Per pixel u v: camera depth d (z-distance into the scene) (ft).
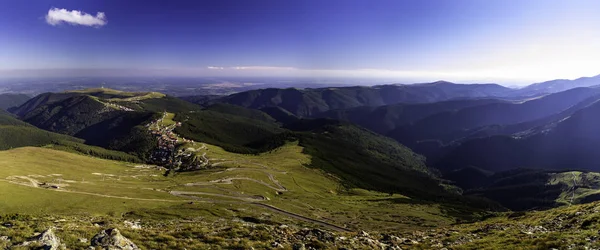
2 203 304.30
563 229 122.42
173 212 297.74
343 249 107.86
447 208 594.65
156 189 499.92
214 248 99.04
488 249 106.01
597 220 116.37
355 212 415.03
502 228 153.89
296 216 353.92
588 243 91.40
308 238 119.75
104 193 428.97
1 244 82.53
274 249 100.89
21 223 107.86
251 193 502.38
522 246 102.37
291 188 583.58
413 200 643.45
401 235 163.63
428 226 334.24
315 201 481.87
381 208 482.28
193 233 118.01
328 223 318.24
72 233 95.81
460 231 166.20
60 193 387.34
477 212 589.73
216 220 246.68
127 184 524.52
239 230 123.65
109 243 88.79
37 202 330.13
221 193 492.13
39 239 84.84
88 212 307.37
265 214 336.08
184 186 526.98
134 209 343.87
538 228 134.10
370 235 145.79
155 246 96.07
